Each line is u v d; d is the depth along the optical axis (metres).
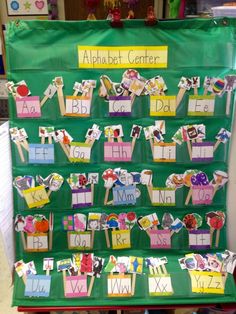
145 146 1.28
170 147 1.28
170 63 1.20
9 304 1.75
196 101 1.23
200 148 1.28
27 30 1.16
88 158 1.28
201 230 1.38
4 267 2.02
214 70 1.21
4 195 1.28
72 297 1.34
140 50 1.18
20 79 1.19
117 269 1.37
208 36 1.18
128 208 1.35
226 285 1.36
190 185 1.33
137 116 1.25
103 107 1.23
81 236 1.37
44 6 2.25
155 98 1.23
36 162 1.28
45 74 1.19
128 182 1.32
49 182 1.30
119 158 1.28
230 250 1.44
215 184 1.33
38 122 1.24
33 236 1.36
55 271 1.37
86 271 1.36
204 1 1.50
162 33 1.17
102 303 1.34
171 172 1.31
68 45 1.17
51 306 1.34
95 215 1.35
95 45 1.17
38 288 1.34
